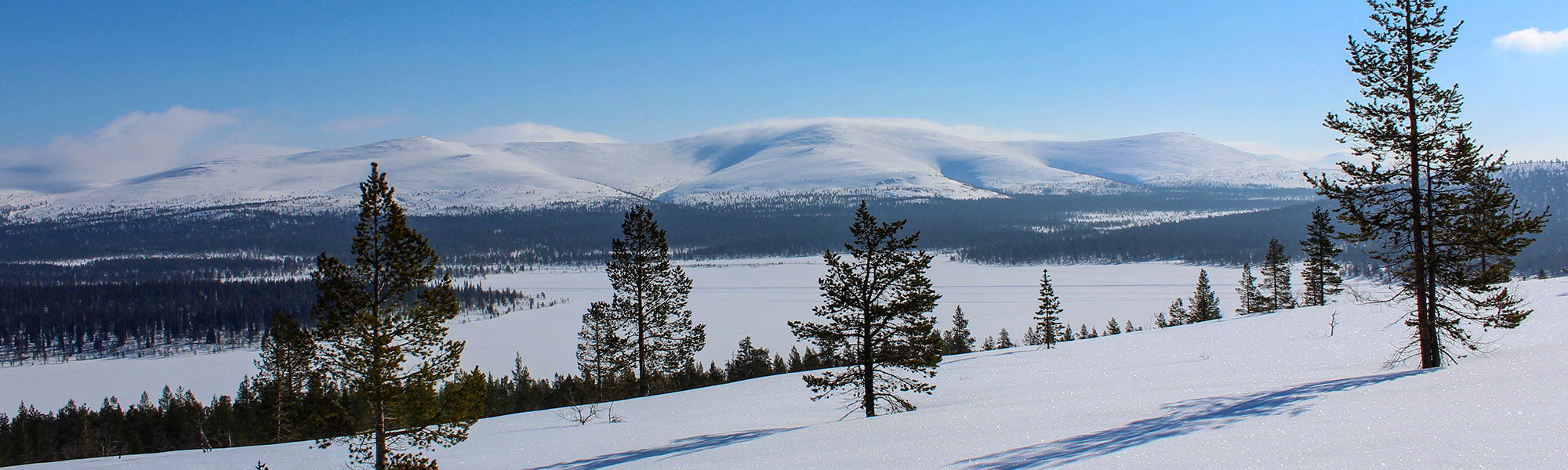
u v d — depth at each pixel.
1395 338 33.69
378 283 19.47
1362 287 88.06
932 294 27.16
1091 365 38.06
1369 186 23.31
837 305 27.73
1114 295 165.00
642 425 28.83
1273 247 75.69
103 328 160.62
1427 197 22.50
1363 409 14.34
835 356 27.70
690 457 18.94
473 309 175.00
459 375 20.66
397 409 19.22
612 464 20.05
